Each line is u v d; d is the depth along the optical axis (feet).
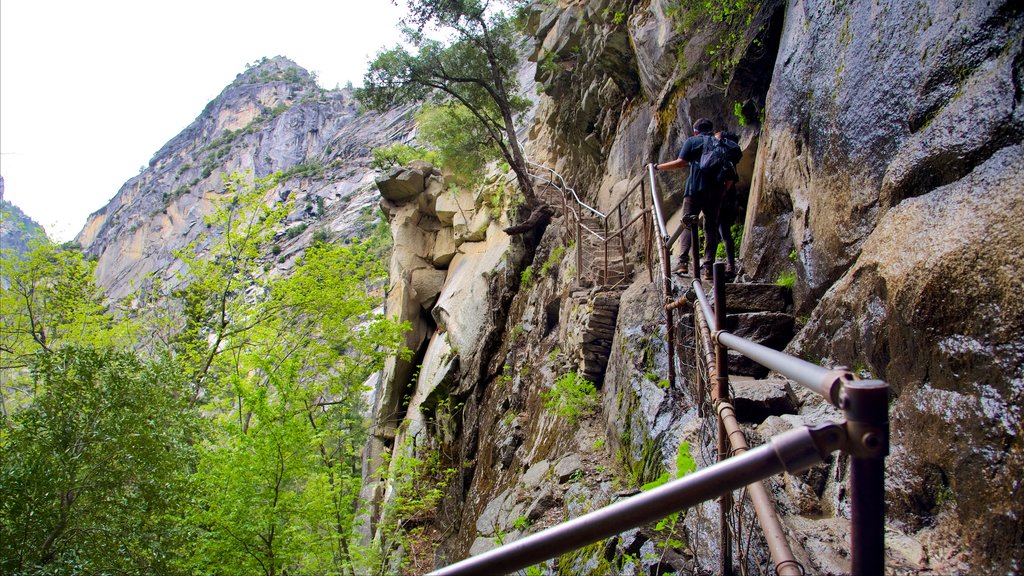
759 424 14.89
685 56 32.01
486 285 59.88
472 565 4.78
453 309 63.82
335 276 48.67
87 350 26.81
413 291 74.74
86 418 25.30
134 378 26.96
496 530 23.94
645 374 21.24
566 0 53.72
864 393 3.75
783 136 20.58
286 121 439.63
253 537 26.96
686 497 4.21
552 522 21.01
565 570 17.07
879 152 14.49
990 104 10.80
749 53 26.55
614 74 45.19
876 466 3.72
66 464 24.30
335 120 447.42
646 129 41.19
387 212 81.30
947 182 11.64
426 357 68.08
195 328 44.37
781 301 19.49
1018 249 9.06
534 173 63.31
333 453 36.01
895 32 14.39
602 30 46.52
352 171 324.19
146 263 375.04
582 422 26.30
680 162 21.16
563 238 45.44
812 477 12.26
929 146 12.04
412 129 301.84
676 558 13.41
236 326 45.39
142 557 25.36
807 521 11.27
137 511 25.50
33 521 23.24
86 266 46.57
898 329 11.50
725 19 28.45
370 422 69.62
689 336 19.71
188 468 28.14
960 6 12.35
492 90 58.65
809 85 18.54
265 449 27.40
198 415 29.73
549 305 40.68
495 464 36.96
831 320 14.96
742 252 23.26
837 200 16.31
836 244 16.29
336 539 29.76
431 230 78.69
